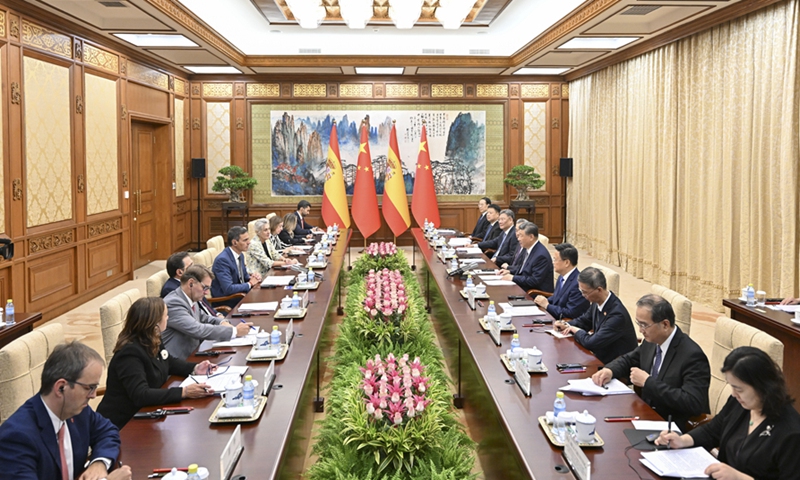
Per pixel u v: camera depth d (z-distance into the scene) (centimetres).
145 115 965
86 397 221
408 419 315
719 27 733
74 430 234
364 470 302
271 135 1195
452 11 827
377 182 1216
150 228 1051
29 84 641
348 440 311
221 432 258
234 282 591
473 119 1211
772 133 636
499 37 1089
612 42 870
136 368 295
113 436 243
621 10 665
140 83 939
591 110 1112
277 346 358
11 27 608
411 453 303
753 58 671
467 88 1203
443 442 319
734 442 239
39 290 663
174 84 1097
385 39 1088
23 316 436
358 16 830
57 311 701
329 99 1191
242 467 229
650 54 893
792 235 614
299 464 321
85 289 768
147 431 258
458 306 484
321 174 1207
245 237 596
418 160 1088
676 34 788
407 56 1059
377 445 306
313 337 399
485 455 331
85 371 218
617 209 1028
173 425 264
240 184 1105
